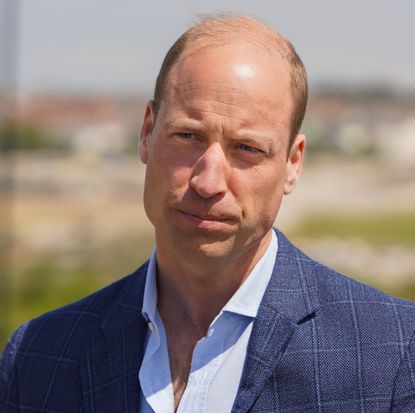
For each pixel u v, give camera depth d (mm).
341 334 3059
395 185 12359
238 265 3045
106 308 3326
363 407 2969
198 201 2834
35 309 11625
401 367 3012
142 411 3066
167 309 3162
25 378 3301
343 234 12039
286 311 3066
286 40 3025
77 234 12148
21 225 11914
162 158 2904
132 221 12391
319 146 12523
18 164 12461
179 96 2881
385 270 11562
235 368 3004
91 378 3168
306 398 2967
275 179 2924
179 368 3092
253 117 2840
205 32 2941
